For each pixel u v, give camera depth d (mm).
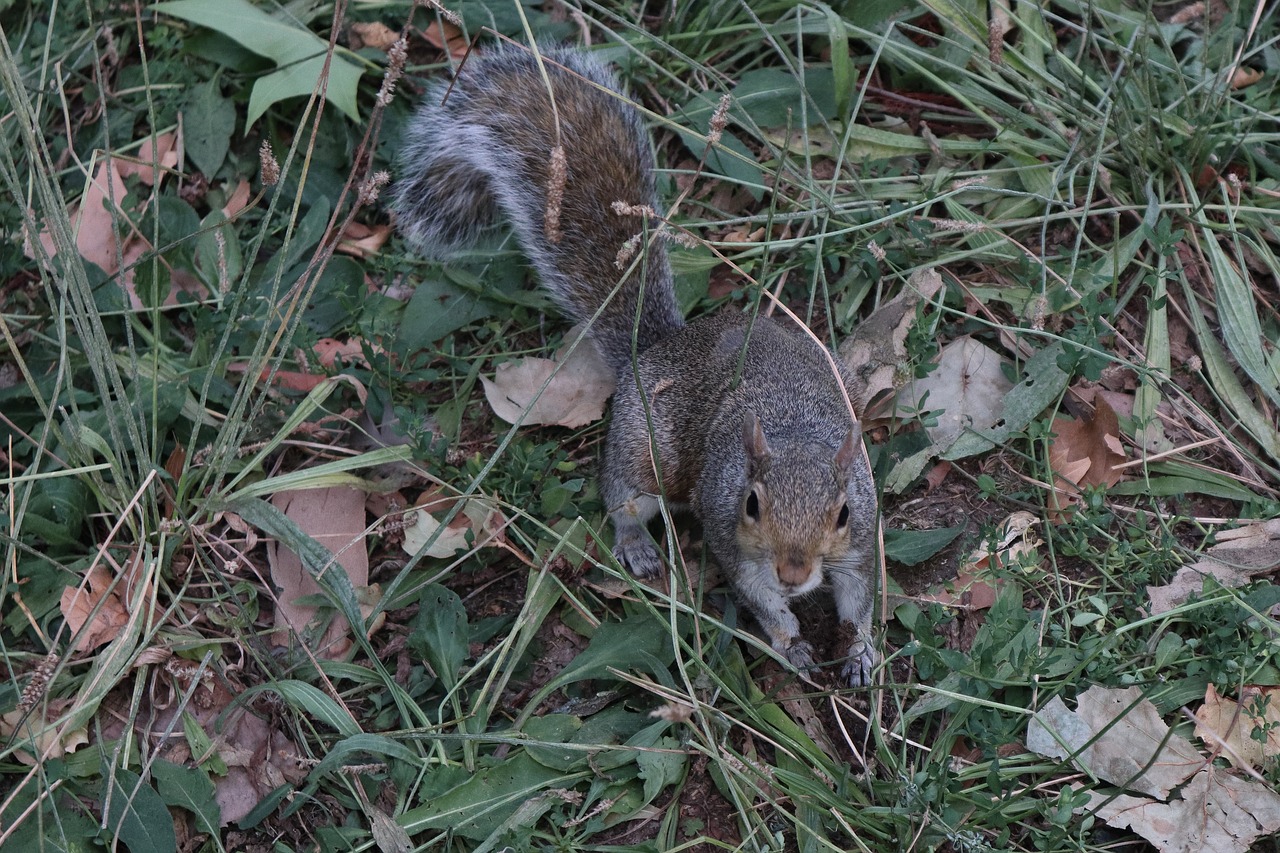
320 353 1727
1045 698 1614
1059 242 1743
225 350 1718
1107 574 1643
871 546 1637
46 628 1640
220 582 1658
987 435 1685
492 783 1603
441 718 1616
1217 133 1746
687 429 1676
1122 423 1689
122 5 1797
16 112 1604
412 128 1759
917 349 1688
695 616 1611
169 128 1778
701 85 1777
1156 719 1598
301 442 1694
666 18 1788
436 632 1638
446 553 1671
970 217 1737
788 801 1599
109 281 1689
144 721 1627
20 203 1622
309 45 1768
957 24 1777
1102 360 1697
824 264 1736
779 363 1668
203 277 1740
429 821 1592
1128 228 1742
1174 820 1581
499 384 1711
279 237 1760
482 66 1768
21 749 1608
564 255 1728
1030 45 1777
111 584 1631
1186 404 1692
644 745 1604
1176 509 1671
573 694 1635
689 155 1776
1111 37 1759
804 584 1597
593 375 1719
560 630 1654
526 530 1673
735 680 1623
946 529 1656
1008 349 1710
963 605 1646
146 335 1723
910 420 1689
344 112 1770
